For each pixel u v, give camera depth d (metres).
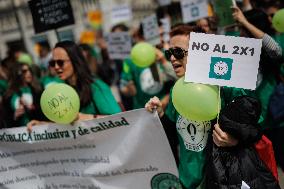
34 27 4.85
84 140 3.05
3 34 19.42
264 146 2.37
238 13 3.56
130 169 2.96
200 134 2.53
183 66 2.66
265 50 3.25
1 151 3.35
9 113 4.82
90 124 2.97
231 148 2.30
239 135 2.20
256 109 2.24
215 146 2.34
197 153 2.56
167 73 4.43
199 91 2.31
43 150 3.22
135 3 22.09
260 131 2.27
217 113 2.34
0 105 4.89
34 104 4.40
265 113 3.61
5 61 6.93
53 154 3.21
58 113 2.89
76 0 19.56
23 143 3.26
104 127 2.92
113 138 2.94
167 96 4.46
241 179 2.25
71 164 3.17
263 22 3.73
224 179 2.29
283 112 3.58
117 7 9.05
